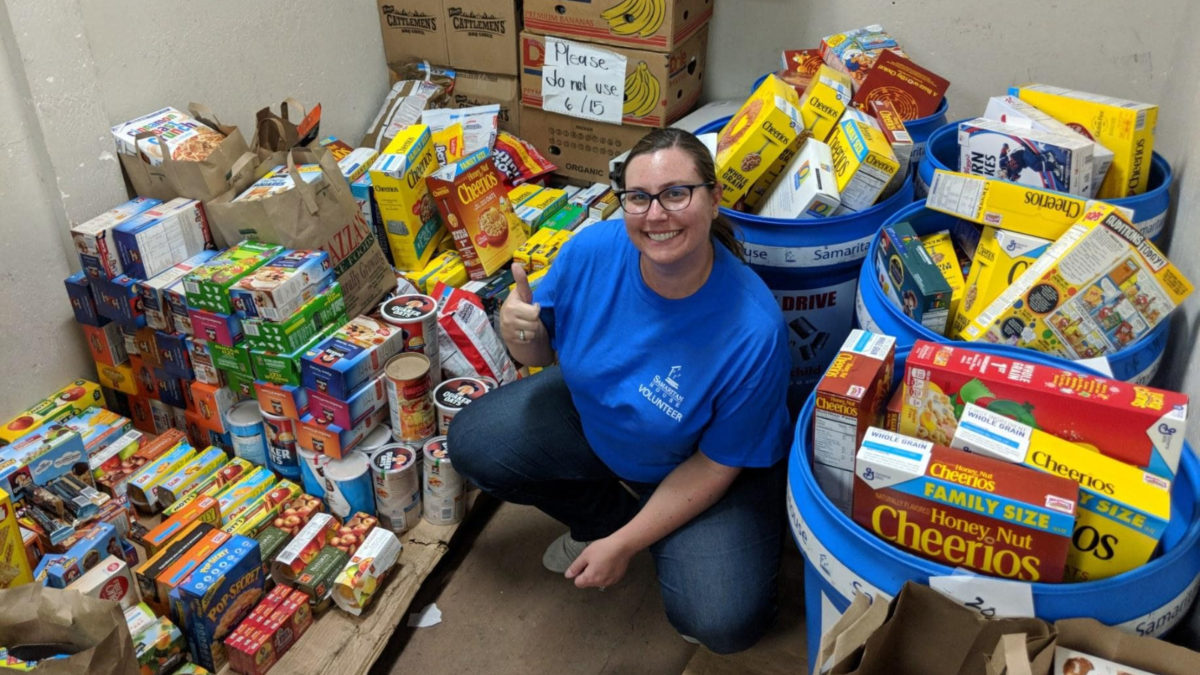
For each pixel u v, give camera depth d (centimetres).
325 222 204
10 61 181
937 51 253
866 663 107
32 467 177
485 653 185
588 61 262
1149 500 106
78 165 198
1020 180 178
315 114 225
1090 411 113
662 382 151
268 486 197
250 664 165
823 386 122
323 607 180
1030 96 193
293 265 191
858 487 117
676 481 159
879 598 109
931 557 116
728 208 188
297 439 196
